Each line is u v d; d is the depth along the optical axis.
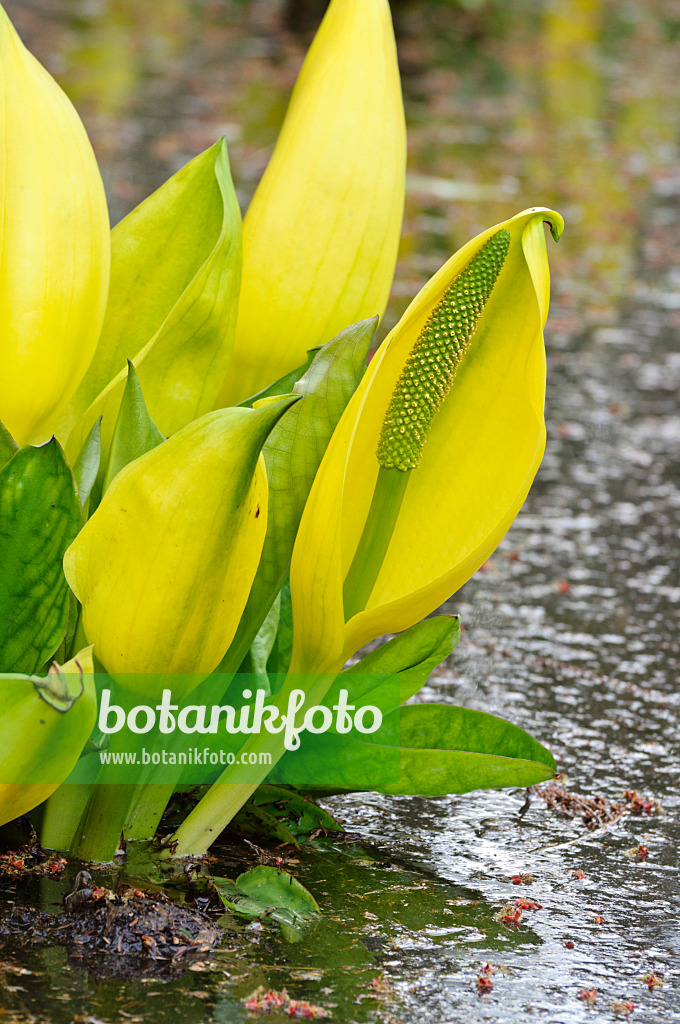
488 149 4.66
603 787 1.18
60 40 5.75
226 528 0.97
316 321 1.12
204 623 0.98
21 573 1.01
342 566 1.07
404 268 2.93
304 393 1.03
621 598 1.50
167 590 0.97
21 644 1.01
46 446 0.99
